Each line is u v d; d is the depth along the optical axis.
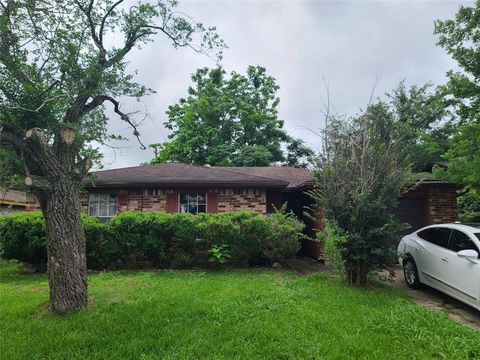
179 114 29.44
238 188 12.05
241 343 4.20
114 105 6.36
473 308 6.00
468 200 14.92
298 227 9.76
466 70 8.98
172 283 7.52
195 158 26.25
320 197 7.59
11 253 9.30
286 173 15.41
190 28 6.85
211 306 5.67
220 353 3.95
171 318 5.13
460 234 6.29
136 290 6.85
